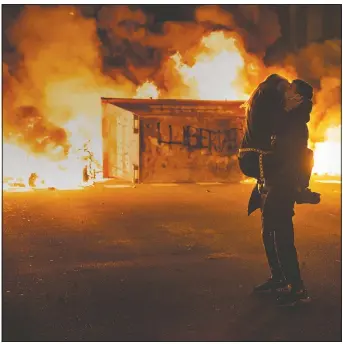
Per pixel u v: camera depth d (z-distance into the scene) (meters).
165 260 5.44
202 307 3.98
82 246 6.08
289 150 4.02
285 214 4.05
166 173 12.56
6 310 3.92
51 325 3.61
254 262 5.36
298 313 3.86
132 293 4.33
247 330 3.53
